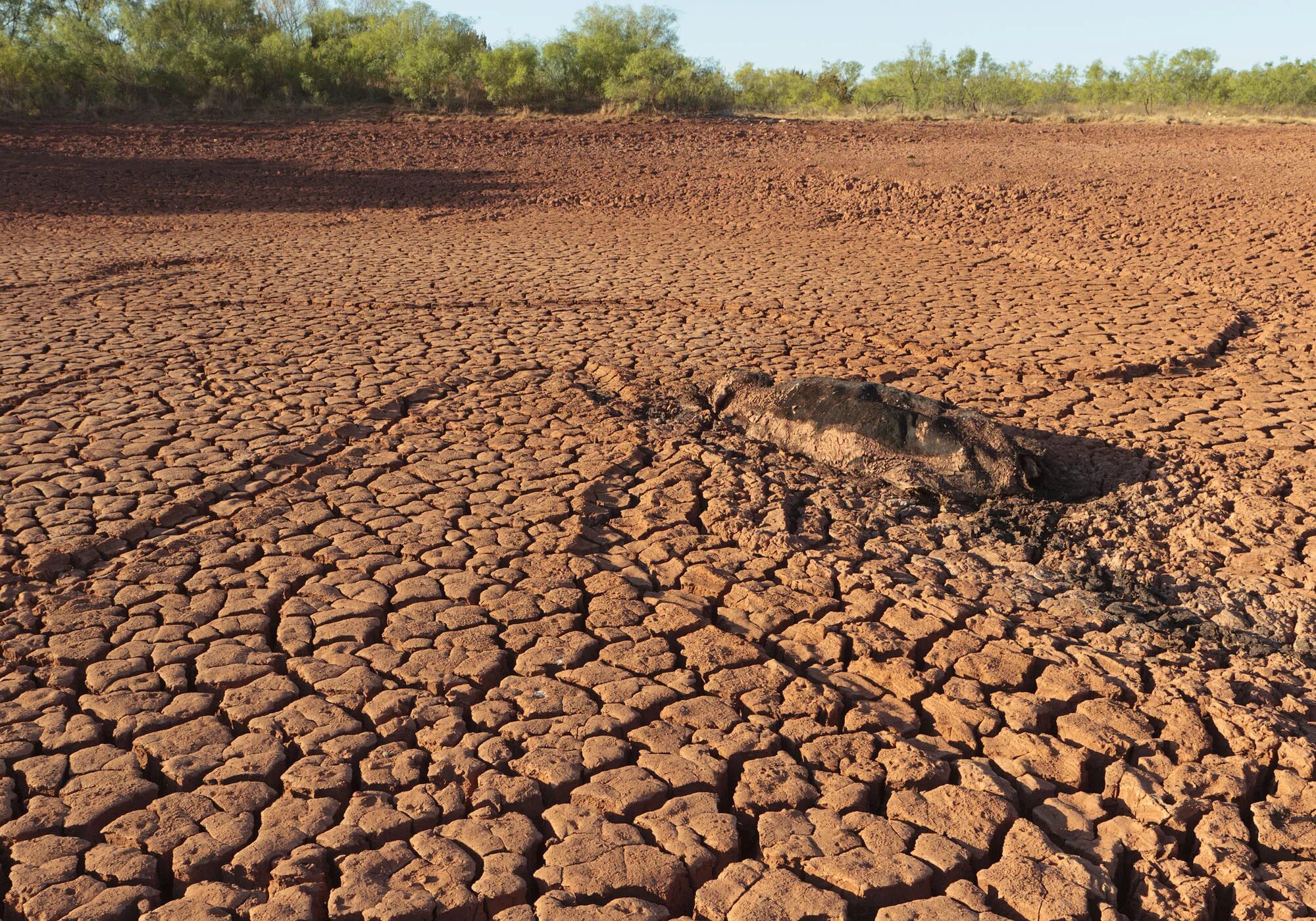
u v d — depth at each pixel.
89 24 30.72
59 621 4.31
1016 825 3.16
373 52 33.12
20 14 32.72
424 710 3.71
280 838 3.08
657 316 10.06
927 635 4.20
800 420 6.34
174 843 3.07
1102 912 2.82
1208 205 16.20
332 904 2.85
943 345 8.91
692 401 7.33
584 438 6.59
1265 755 3.48
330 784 3.32
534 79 31.69
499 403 7.31
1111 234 14.27
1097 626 4.37
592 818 3.20
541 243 14.48
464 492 5.73
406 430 6.76
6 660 4.07
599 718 3.67
